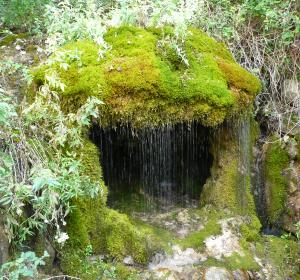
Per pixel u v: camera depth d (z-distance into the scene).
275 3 4.71
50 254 2.87
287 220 3.85
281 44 4.55
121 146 3.70
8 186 2.48
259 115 4.30
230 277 3.07
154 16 3.64
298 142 3.94
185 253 3.22
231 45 4.51
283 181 3.92
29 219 2.62
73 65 3.22
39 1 4.48
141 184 3.96
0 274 2.30
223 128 3.67
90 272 2.91
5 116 2.50
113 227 3.13
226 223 3.56
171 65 3.36
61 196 2.70
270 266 3.29
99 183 3.10
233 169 3.72
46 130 2.99
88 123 2.91
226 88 3.35
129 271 3.02
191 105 3.23
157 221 3.65
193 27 4.05
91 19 3.58
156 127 3.41
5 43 4.40
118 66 3.18
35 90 3.25
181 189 4.01
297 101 4.23
